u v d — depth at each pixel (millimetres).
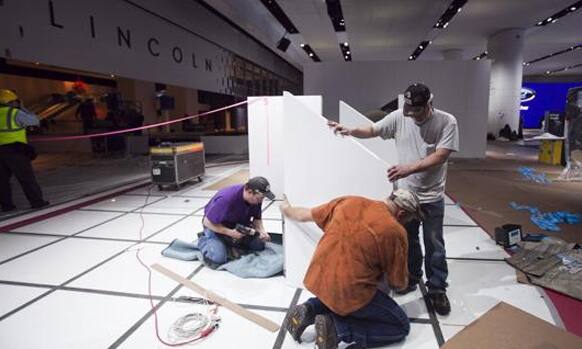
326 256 1595
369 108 8898
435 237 2033
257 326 1901
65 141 10430
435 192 2018
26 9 4859
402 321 1696
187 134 10828
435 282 2043
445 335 1811
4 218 3857
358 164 2006
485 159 8508
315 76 8953
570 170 5898
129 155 9828
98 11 6133
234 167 7453
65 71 13797
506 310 1896
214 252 2572
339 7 9055
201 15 9711
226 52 11578
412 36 11844
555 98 23438
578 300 2076
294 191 2119
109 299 2193
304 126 2043
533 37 12875
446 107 8727
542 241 2838
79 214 4059
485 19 10336
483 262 2641
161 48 7977
